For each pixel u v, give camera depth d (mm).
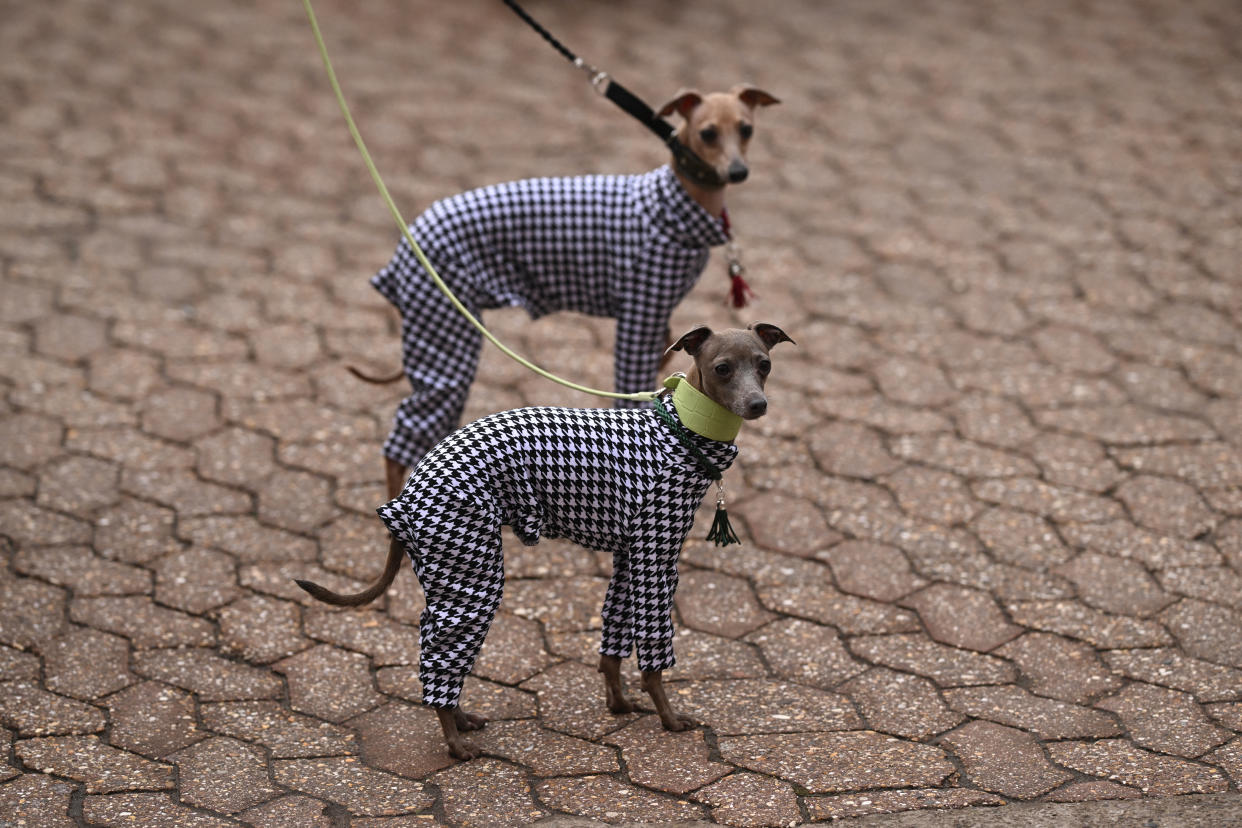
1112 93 9508
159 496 5266
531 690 4238
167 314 6711
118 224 7613
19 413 5793
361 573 4859
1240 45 10312
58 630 4449
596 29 10789
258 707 4129
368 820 3588
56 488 5277
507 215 4742
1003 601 4676
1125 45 10414
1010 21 11000
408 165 8406
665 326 4910
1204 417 5820
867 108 9344
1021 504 5246
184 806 3633
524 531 3754
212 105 9242
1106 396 6008
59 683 4184
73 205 7797
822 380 6207
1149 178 8227
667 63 10016
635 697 4203
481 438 3705
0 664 4258
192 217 7738
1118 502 5238
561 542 5066
